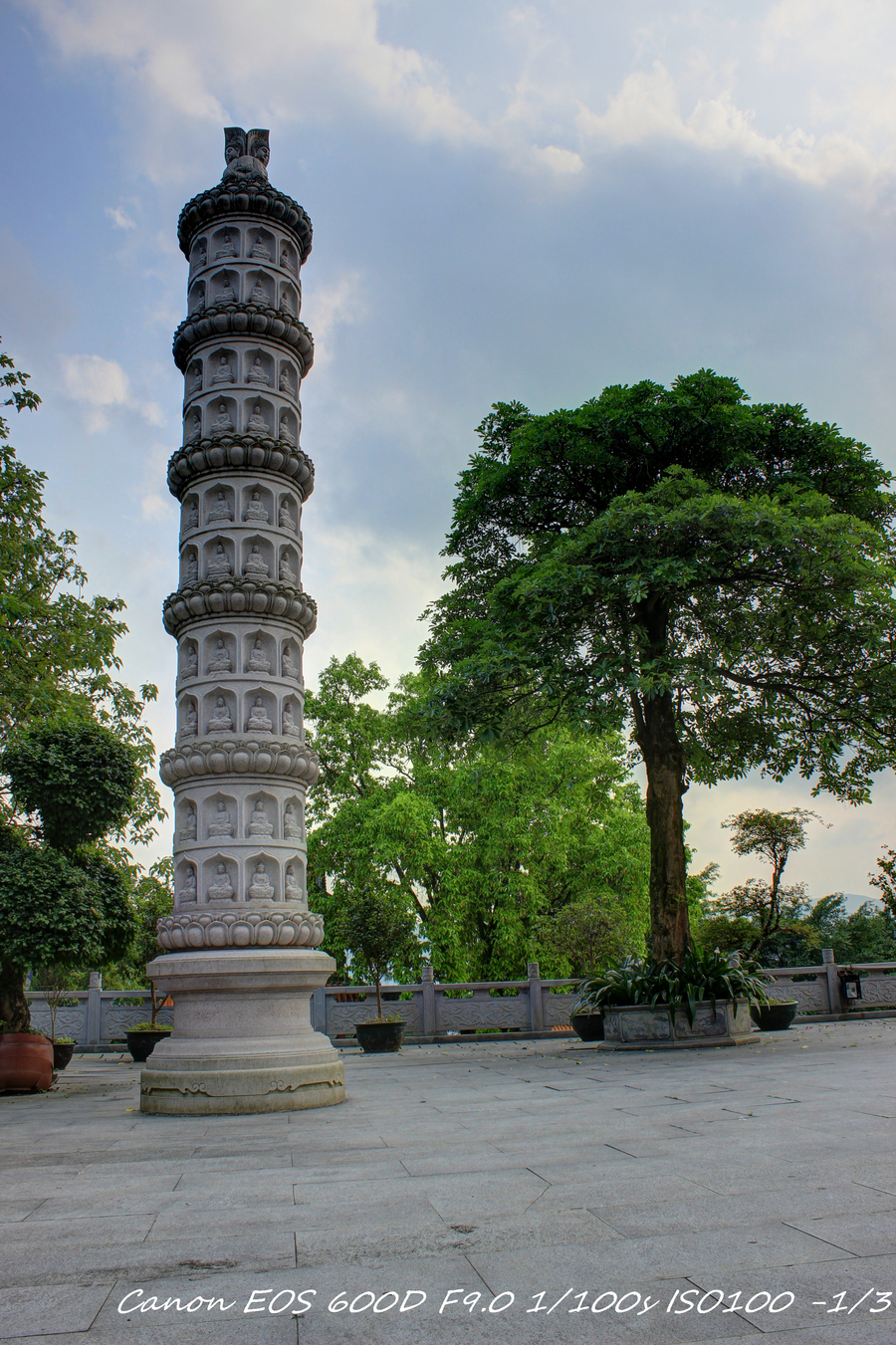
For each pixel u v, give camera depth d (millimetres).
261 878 10945
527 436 17094
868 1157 5555
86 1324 3346
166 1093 9641
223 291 12898
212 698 11523
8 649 16531
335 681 31141
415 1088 10914
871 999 22328
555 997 21250
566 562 15477
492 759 20781
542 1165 5707
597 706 15836
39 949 12430
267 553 12070
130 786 14273
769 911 27500
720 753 19656
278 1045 9945
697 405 16562
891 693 15914
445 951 28031
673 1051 14086
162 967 10328
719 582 16188
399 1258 3967
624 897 28109
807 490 16828
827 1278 3559
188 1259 4039
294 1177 5723
